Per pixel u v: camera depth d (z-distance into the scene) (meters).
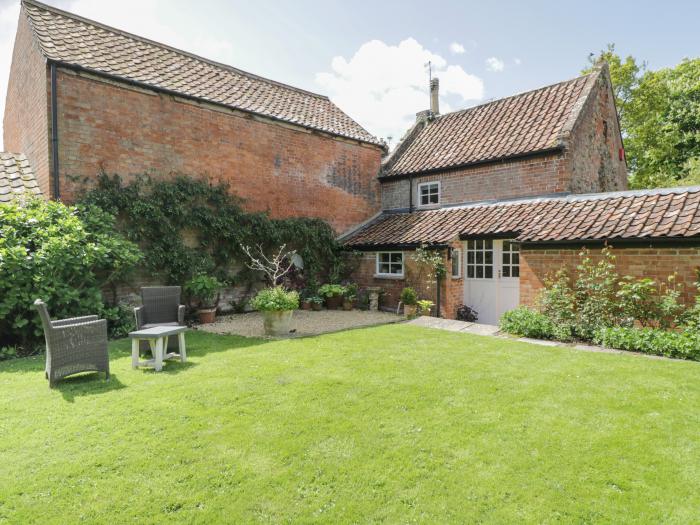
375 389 4.55
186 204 10.15
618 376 5.00
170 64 11.41
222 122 10.97
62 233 7.29
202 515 2.43
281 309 7.76
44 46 8.62
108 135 8.96
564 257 8.26
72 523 2.36
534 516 2.41
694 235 6.63
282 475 2.84
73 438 3.37
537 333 7.61
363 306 12.01
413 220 12.89
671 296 6.66
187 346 6.81
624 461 3.00
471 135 13.61
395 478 2.81
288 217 12.45
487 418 3.77
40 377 5.08
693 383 4.71
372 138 14.88
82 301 7.29
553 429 3.53
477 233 10.27
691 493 2.62
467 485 2.72
